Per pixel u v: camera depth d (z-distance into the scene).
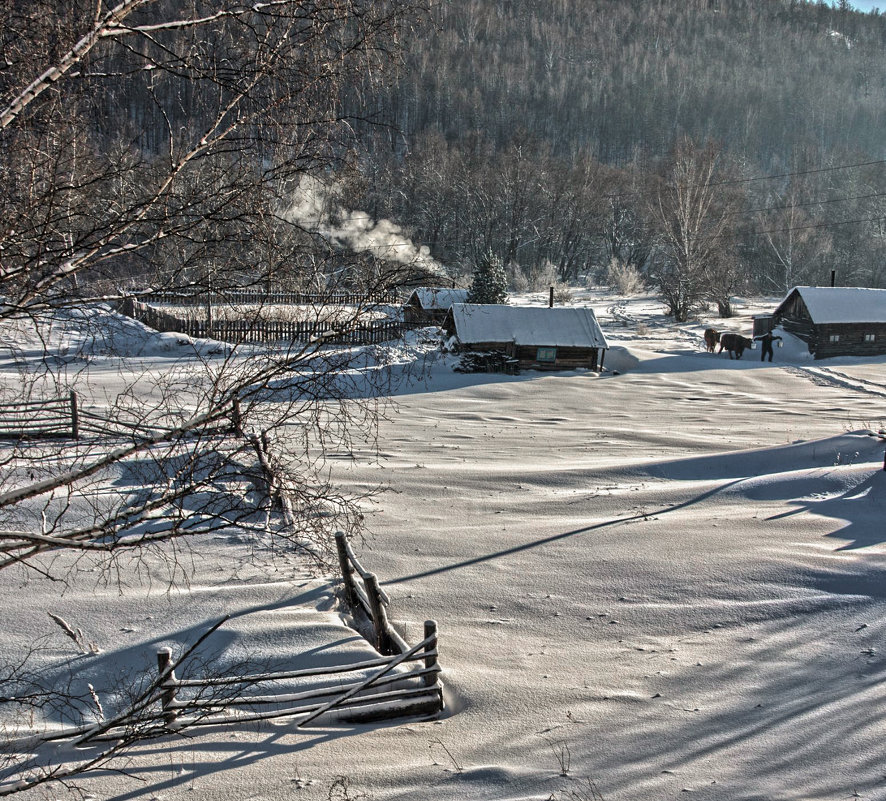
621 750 7.26
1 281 3.92
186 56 4.34
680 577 11.94
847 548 13.00
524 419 29.83
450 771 6.80
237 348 4.43
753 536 13.77
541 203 103.81
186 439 4.45
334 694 7.79
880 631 10.02
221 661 8.74
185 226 4.17
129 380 23.27
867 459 20.08
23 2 4.00
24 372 5.10
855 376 42.88
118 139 4.31
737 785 6.62
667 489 17.41
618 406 33.41
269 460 4.58
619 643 9.90
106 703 7.87
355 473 18.58
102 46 4.24
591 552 13.09
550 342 41.75
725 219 79.69
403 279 4.72
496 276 52.03
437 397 33.50
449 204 84.56
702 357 50.38
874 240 94.62
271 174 4.32
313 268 4.52
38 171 4.02
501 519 15.24
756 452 21.14
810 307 50.47
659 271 88.81
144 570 11.21
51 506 11.45
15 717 7.52
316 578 11.27
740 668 9.16
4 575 10.80
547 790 6.47
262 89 4.38
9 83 4.00
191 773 6.67
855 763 7.00
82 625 9.45
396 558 12.89
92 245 4.03
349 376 5.04
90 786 6.38
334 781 6.58
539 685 8.73
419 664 9.00
